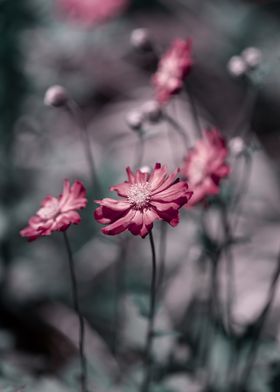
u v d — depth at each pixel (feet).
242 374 2.40
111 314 3.31
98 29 4.63
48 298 3.45
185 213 2.58
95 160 4.04
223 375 2.54
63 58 4.35
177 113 4.34
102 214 1.85
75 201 1.94
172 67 2.24
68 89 4.04
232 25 5.76
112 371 2.72
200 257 2.50
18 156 3.72
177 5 5.91
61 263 3.63
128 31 5.53
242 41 5.64
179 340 2.61
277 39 5.48
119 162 4.07
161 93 2.27
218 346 2.56
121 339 2.85
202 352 2.68
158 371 2.60
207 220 2.64
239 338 2.49
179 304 3.23
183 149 3.90
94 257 3.62
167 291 3.32
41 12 4.01
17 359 2.73
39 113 3.85
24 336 3.31
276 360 2.49
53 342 3.25
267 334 3.00
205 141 2.25
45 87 3.92
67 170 3.72
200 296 2.71
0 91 3.72
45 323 3.34
